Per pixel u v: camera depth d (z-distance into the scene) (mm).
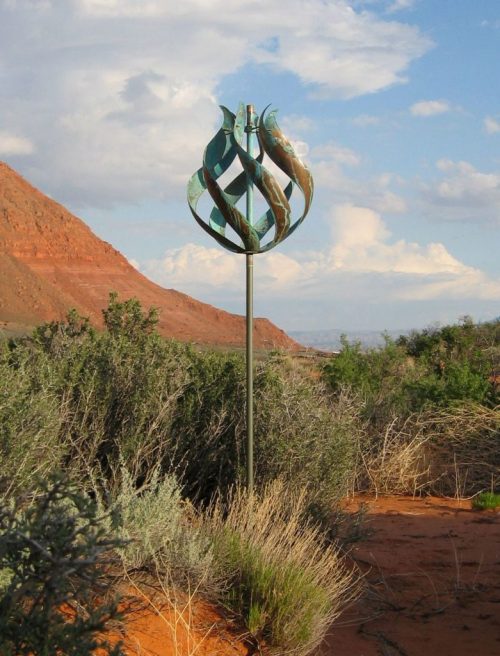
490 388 13430
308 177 6945
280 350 9328
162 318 135125
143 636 4586
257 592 5215
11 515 3180
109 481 7199
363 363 15242
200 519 6145
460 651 5133
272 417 7836
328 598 5383
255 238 6801
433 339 21328
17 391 6234
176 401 8195
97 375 7883
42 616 2965
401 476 10195
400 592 6195
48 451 6367
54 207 149125
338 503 7871
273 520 6793
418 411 12430
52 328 9305
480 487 10430
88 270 142250
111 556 4961
